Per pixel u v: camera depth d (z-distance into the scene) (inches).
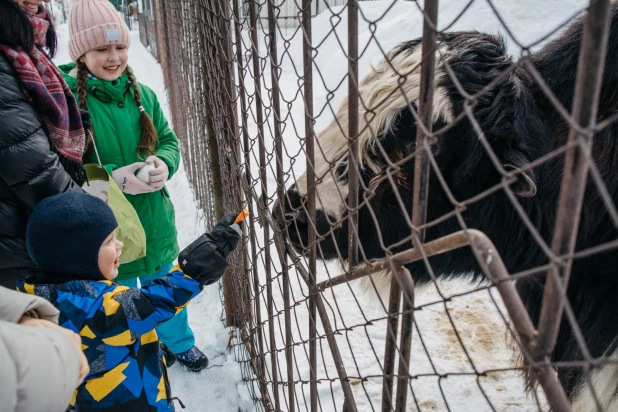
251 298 96.2
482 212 73.8
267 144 250.8
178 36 217.9
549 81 69.6
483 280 90.3
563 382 83.7
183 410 107.9
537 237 23.1
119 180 97.0
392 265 38.9
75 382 35.7
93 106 99.6
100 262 60.1
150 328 61.3
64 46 668.1
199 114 148.1
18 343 31.9
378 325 132.0
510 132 63.7
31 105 67.5
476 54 69.3
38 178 65.5
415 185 34.7
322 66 345.4
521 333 26.9
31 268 73.8
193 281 62.1
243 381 112.0
